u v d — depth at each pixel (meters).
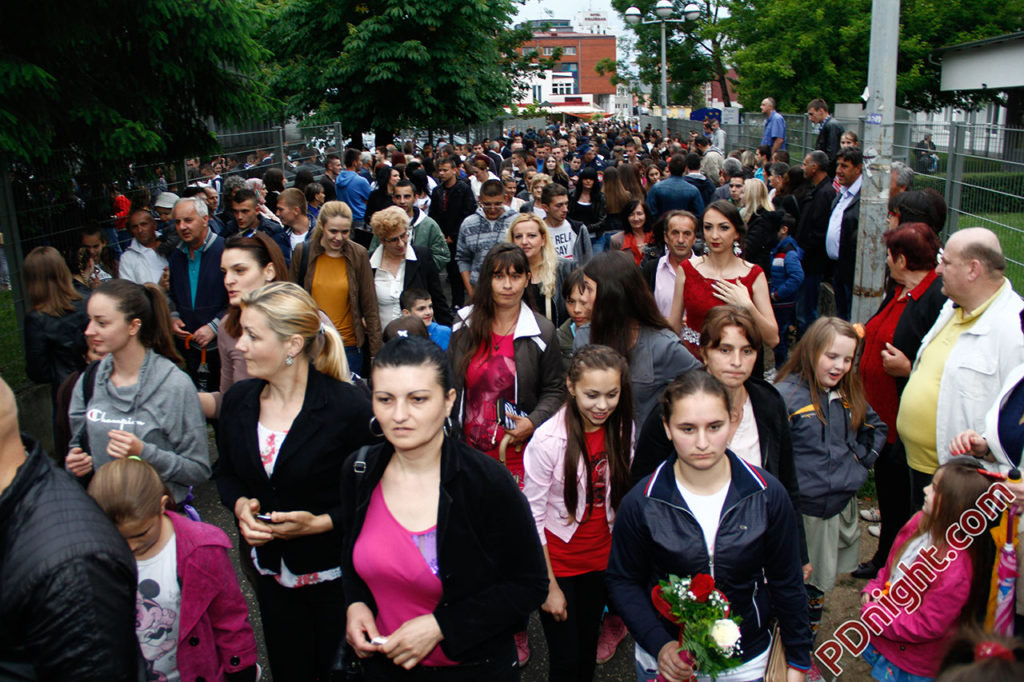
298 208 7.65
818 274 8.52
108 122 6.59
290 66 21.55
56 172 6.73
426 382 2.31
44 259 4.93
